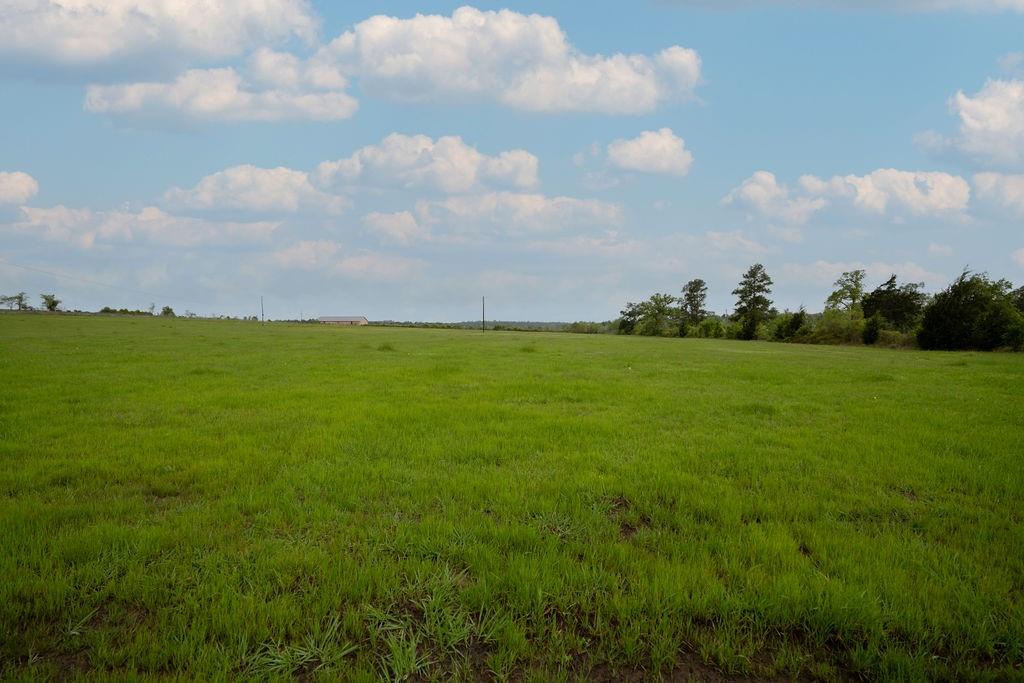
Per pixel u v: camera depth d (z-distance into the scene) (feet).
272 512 18.40
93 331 140.77
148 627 12.10
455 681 10.75
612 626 12.63
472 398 43.47
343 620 12.53
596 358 88.89
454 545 15.97
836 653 11.94
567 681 10.95
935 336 155.84
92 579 13.69
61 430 30.17
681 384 54.19
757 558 15.71
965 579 14.71
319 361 75.10
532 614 12.72
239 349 95.86
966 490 22.06
